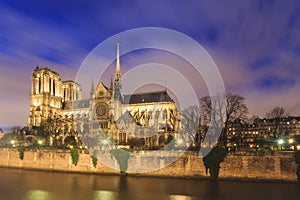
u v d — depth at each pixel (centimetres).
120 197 6650
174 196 6612
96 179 8894
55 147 12669
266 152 7988
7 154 12262
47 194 7031
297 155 7612
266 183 7725
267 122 16750
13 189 7606
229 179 8238
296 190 6875
